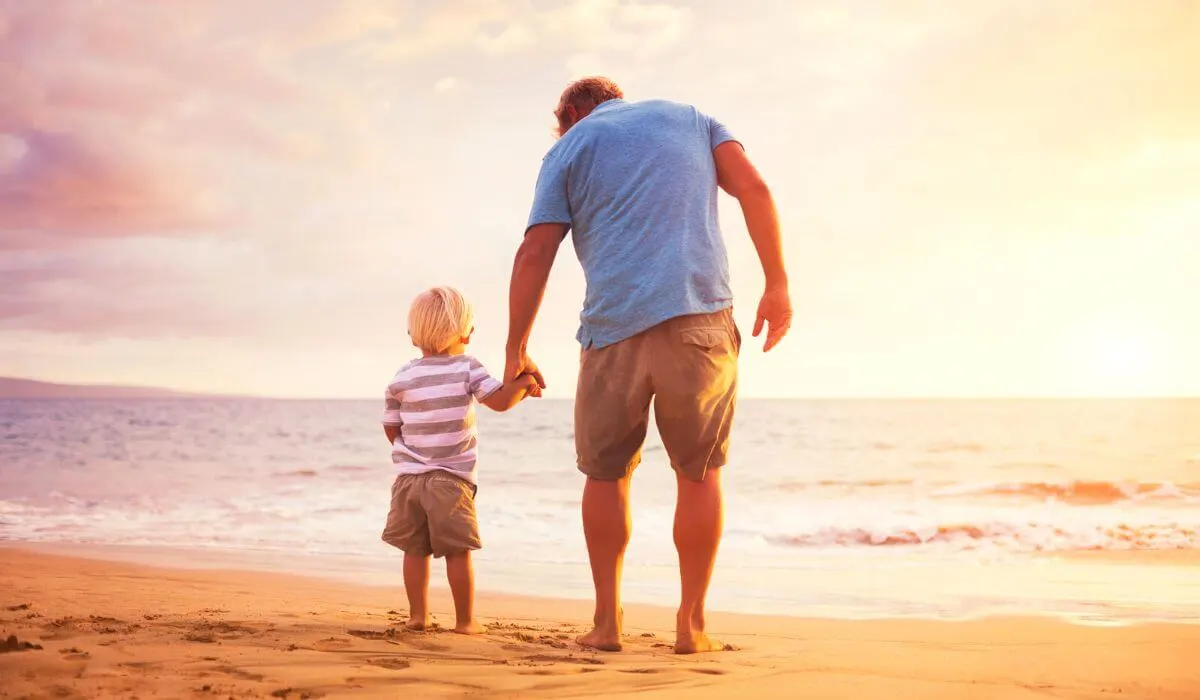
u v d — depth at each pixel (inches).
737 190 106.6
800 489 621.6
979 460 856.3
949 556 287.9
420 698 68.2
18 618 111.9
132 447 1071.0
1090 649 103.2
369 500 495.8
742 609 177.2
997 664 92.2
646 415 103.0
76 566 228.5
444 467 125.6
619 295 100.0
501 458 916.0
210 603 152.3
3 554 256.5
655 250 99.7
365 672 77.5
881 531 347.3
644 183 101.3
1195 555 277.7
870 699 71.3
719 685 75.9
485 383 125.8
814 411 2303.2
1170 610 167.5
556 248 106.3
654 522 382.3
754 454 959.6
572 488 615.5
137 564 237.3
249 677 73.9
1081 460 842.8
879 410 2400.3
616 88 117.1
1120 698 74.2
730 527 373.1
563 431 1331.2
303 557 264.5
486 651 95.4
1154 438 1147.9
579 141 105.2
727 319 102.7
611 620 103.0
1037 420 1679.4
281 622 116.0
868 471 759.1
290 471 772.6
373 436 1293.1
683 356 98.6
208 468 795.4
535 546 308.5
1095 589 201.6
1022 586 208.5
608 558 103.7
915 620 154.9
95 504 459.5
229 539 318.7
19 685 69.0
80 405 3179.1
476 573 238.4
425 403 127.3
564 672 81.0
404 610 158.1
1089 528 345.1
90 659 80.2
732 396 102.3
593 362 102.5
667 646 109.9
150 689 68.2
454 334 131.1
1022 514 427.8
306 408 2780.5
